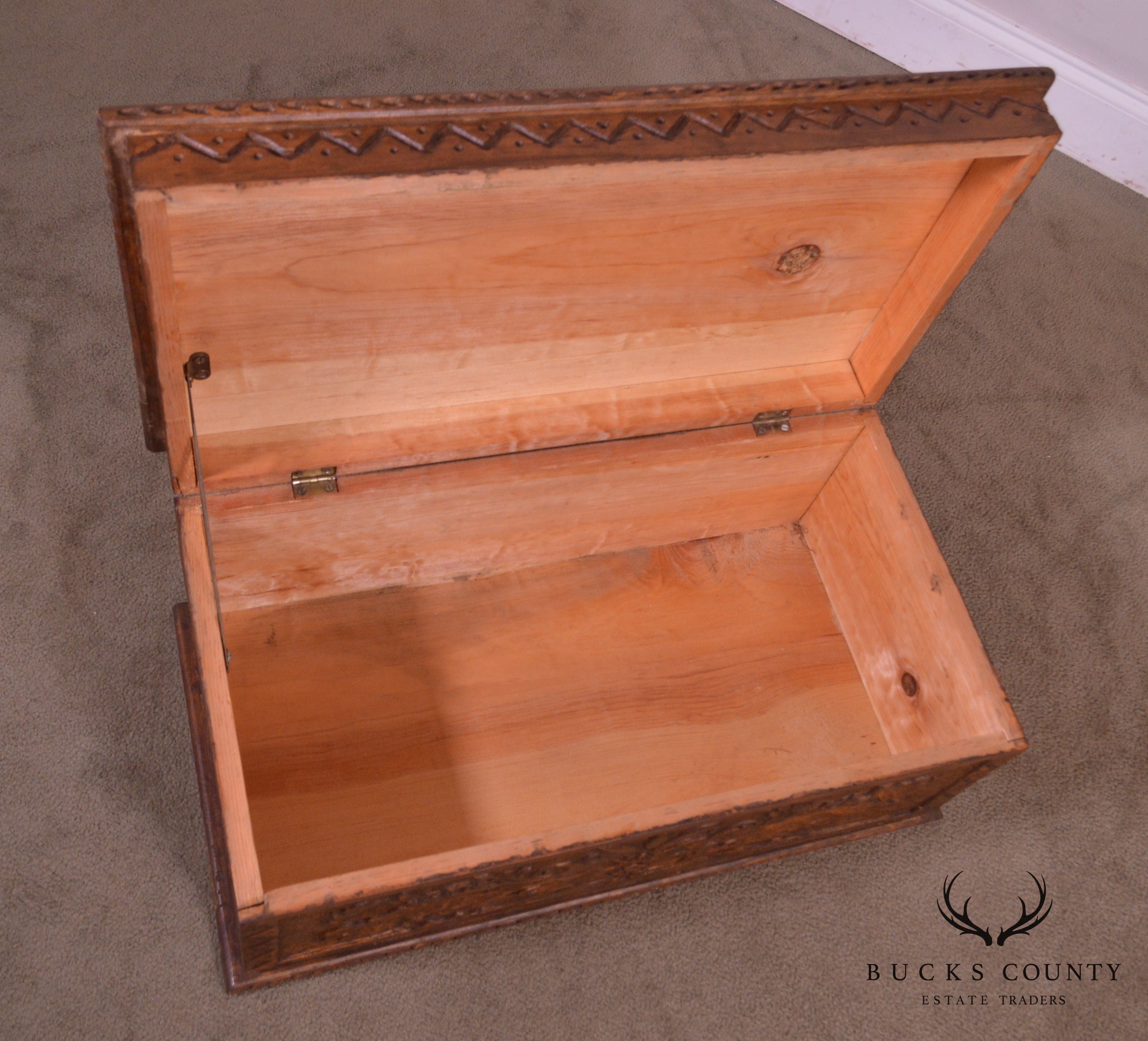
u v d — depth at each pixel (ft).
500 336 4.37
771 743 5.42
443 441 4.62
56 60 7.13
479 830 4.93
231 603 5.17
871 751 5.49
